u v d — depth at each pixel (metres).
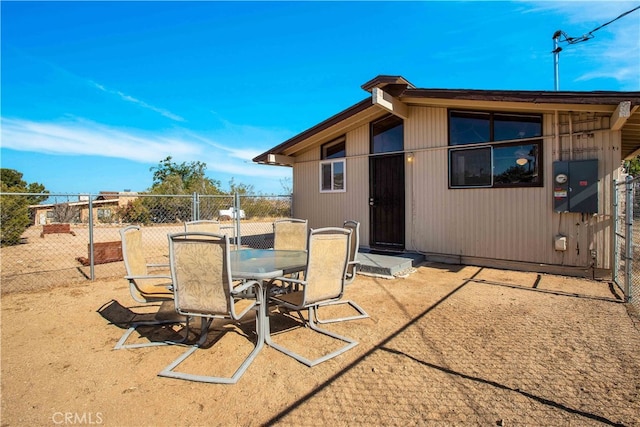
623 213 5.05
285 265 3.32
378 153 7.46
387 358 2.70
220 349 2.95
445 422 1.89
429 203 6.73
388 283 5.14
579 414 1.94
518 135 5.70
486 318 3.56
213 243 2.50
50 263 7.39
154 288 3.52
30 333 3.34
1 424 1.91
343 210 8.09
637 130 5.86
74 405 2.11
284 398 2.17
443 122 6.50
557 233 5.37
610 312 3.65
